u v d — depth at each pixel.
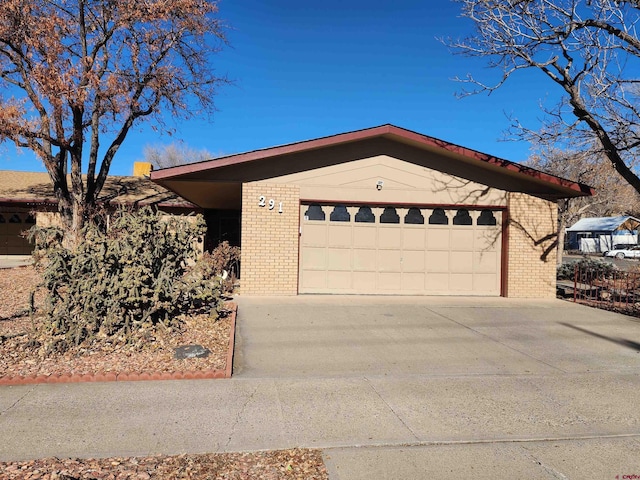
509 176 12.41
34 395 5.10
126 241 7.16
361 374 6.01
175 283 7.69
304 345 7.27
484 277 12.45
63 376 5.54
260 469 3.66
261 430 4.34
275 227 11.55
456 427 4.48
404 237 12.16
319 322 8.77
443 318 9.41
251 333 7.88
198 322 8.18
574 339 7.99
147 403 4.93
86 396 5.09
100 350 6.54
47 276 6.64
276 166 11.59
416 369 6.25
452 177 12.19
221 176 11.45
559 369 6.35
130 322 7.27
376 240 12.06
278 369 6.15
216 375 5.77
